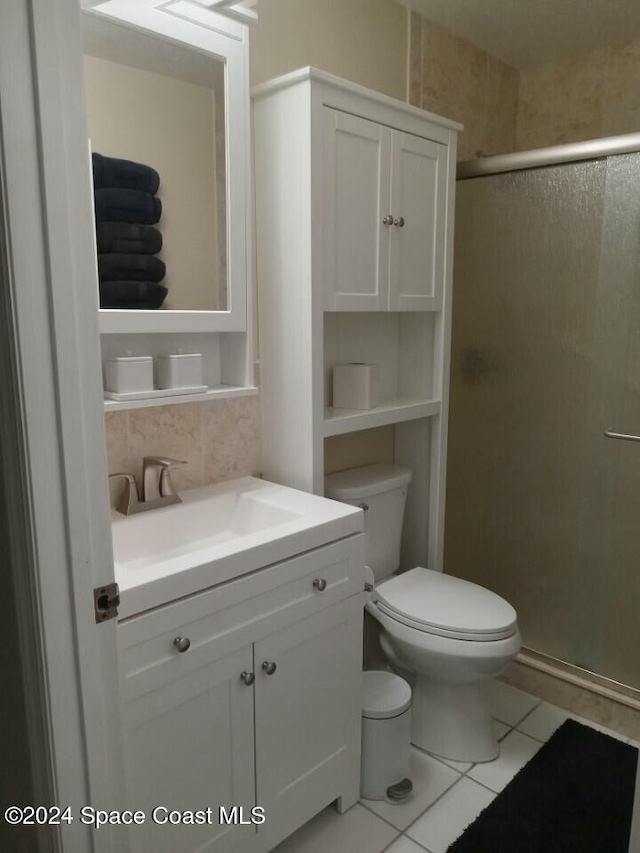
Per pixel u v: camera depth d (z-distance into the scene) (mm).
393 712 1779
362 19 2027
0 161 753
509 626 1839
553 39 2406
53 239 805
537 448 2293
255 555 1394
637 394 2043
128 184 1473
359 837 1680
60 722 921
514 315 2285
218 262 1643
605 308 2074
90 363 877
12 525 871
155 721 1259
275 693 1491
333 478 2143
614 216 2018
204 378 1763
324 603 1579
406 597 1985
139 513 1617
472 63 2459
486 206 2303
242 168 1648
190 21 1516
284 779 1550
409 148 1932
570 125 2596
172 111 1526
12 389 816
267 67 1790
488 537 2455
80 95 813
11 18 738
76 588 902
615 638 2174
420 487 2359
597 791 1845
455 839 1675
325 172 1694
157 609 1231
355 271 1829
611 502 2137
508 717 2201
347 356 2162
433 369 2234
